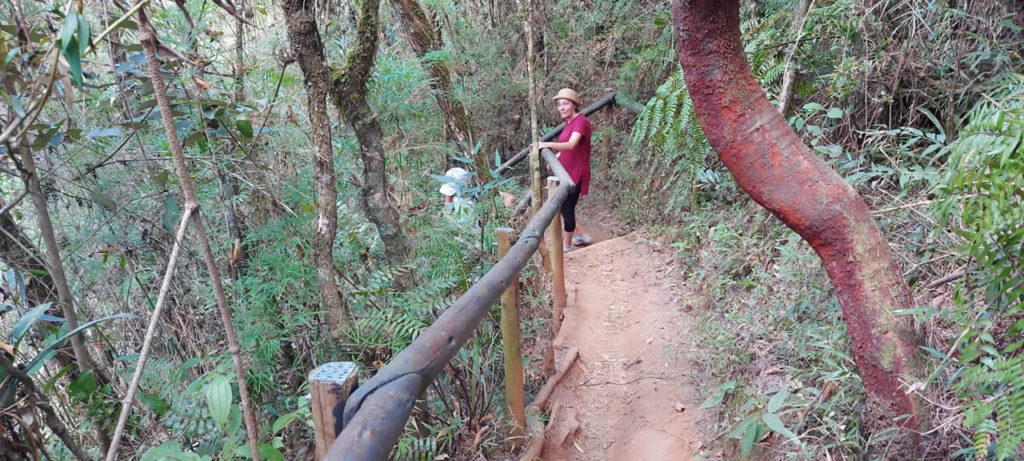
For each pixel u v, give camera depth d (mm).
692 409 2670
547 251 3916
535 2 6566
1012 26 2594
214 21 2961
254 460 1531
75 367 2232
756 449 2180
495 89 6188
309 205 2615
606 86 6855
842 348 2166
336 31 3584
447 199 3615
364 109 2711
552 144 4426
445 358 1479
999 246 1409
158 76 1265
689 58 1540
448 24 5711
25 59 1157
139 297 2537
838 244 1560
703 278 3643
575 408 2848
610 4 6621
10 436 1633
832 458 1864
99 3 2098
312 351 2541
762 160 1550
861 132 2951
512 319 2336
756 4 4285
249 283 2395
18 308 2164
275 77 2965
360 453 1026
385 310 2443
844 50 3158
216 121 2334
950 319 1633
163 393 2230
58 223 2461
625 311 3785
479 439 2365
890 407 1598
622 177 6070
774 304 2832
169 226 2197
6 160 1900
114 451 1370
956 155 1559
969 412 1329
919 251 2281
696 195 4457
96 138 2246
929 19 2881
